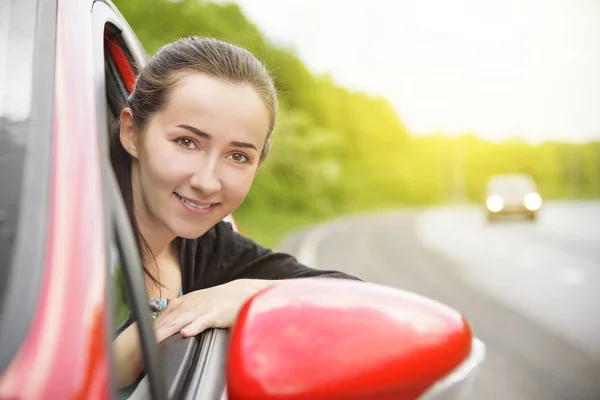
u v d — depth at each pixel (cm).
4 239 68
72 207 71
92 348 64
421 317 81
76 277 67
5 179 72
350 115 6975
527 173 11369
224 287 120
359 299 82
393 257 1380
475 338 92
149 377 84
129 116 118
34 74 81
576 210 4066
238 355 75
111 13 152
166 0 1627
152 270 133
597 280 1025
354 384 74
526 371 515
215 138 111
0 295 64
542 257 1370
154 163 112
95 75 92
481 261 1306
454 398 80
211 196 113
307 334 76
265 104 115
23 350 61
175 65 111
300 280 88
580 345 599
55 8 92
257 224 2466
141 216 127
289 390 72
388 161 8000
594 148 11594
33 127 76
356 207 5450
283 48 4359
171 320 111
